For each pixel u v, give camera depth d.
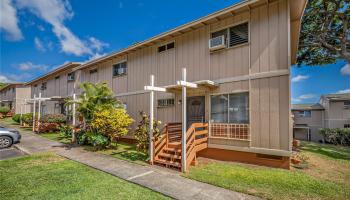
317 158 8.41
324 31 13.86
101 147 9.80
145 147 8.05
